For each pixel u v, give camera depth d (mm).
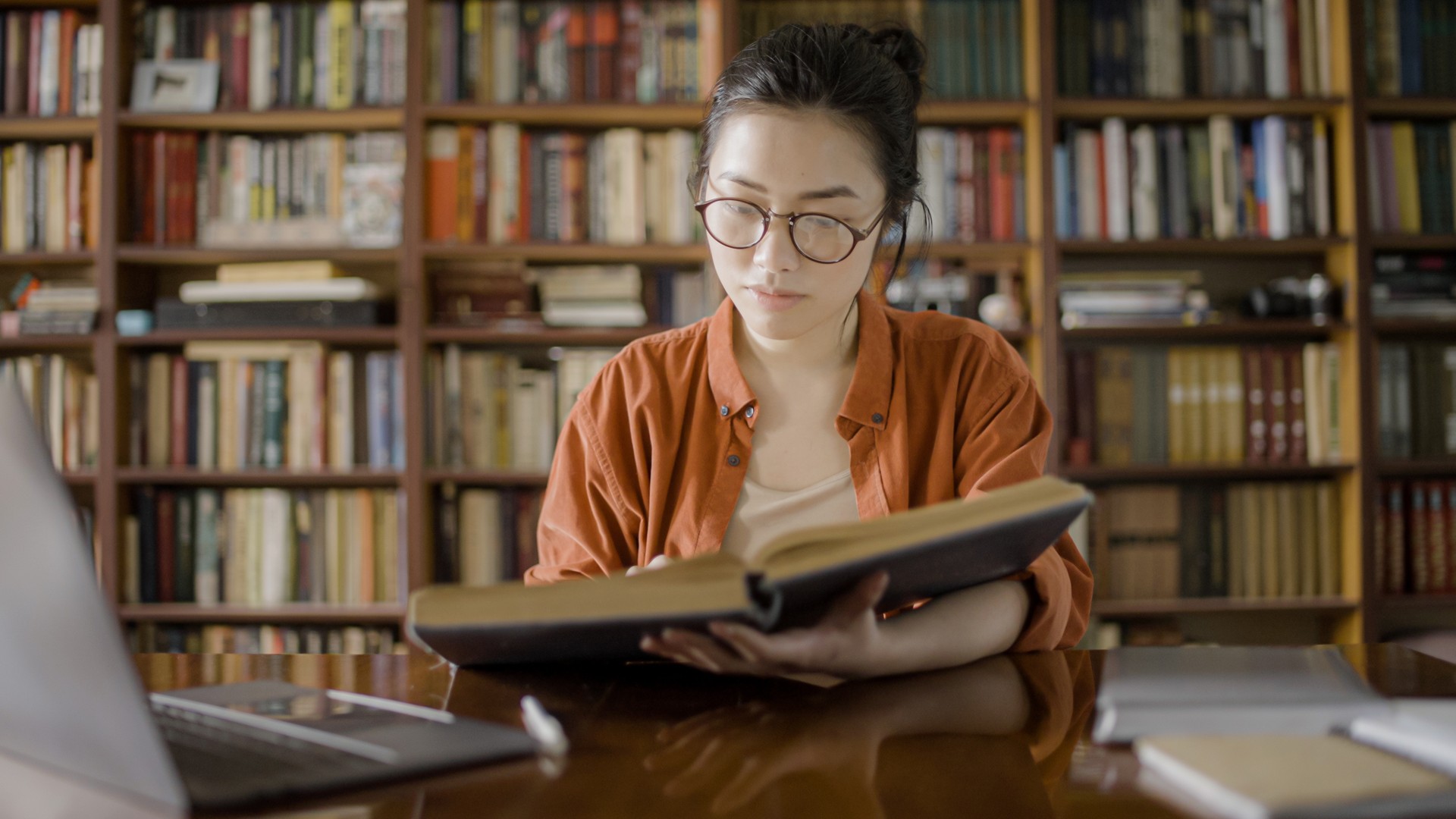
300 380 2459
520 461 2486
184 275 2689
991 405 1079
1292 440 2480
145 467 2475
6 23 2498
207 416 2467
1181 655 741
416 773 527
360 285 2455
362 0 2477
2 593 481
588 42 2480
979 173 2488
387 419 2453
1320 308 2490
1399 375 2486
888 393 1105
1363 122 2438
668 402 1148
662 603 616
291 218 2465
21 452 461
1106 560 2488
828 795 502
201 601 2453
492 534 2482
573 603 632
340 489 2582
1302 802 434
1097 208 2469
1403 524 2502
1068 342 2695
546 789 514
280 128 2590
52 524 454
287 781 500
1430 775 470
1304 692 609
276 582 2449
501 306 2508
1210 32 2480
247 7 2492
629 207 2473
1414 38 2498
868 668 701
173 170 2500
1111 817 462
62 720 490
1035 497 660
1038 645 844
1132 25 2480
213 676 794
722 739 604
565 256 2562
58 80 2498
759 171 940
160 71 2490
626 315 2482
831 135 939
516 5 2482
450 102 2473
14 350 2674
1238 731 573
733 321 1148
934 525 638
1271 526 2494
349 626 2516
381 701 671
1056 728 614
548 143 2475
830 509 1094
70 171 2512
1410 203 2492
